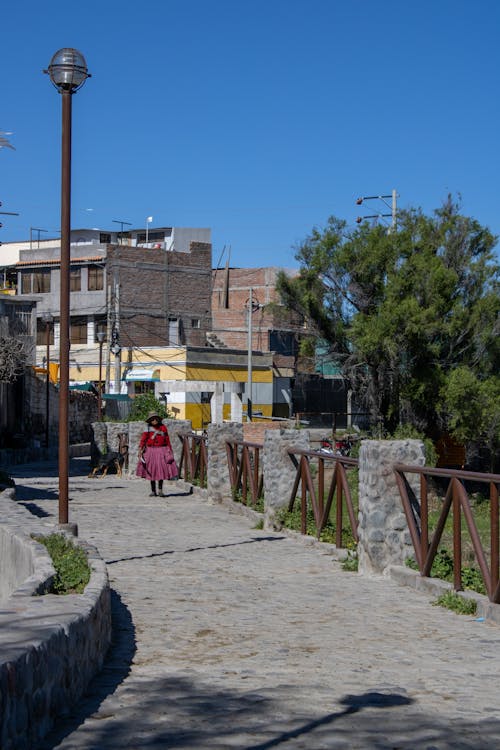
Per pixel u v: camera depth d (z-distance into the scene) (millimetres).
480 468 39781
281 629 7781
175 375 58531
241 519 16672
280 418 58281
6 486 19594
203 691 5641
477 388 35062
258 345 67500
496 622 8094
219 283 74375
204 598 9195
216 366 60438
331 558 12062
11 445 38375
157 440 21016
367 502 10680
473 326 36562
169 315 64125
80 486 23703
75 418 51000
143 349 59750
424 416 37281
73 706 5164
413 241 38500
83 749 4406
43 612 5406
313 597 9336
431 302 36500
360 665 6512
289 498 15109
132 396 53344
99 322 61812
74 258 62000
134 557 11969
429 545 9711
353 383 38781
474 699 5566
